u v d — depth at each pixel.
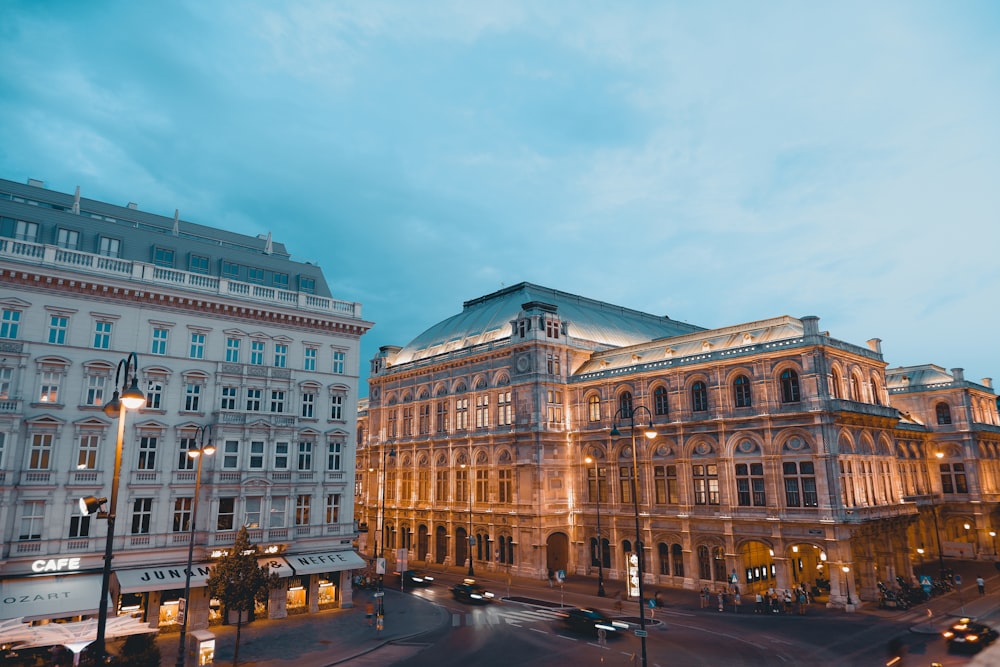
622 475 62.16
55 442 38.97
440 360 79.50
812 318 49.91
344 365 52.97
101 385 41.38
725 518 52.66
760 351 52.81
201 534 42.62
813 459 48.75
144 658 29.95
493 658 35.25
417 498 78.44
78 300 41.38
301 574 44.97
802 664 33.56
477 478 71.19
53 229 44.88
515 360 68.75
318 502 48.72
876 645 36.88
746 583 53.25
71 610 36.31
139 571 39.56
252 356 48.41
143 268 44.12
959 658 33.81
